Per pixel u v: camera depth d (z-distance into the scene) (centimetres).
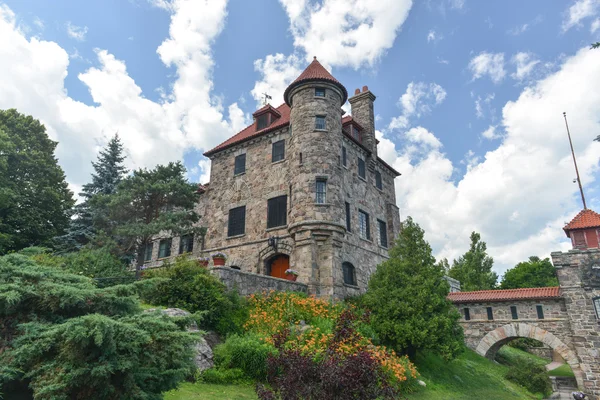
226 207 2734
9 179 2555
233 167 2806
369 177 2866
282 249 2288
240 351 1183
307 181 2231
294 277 2045
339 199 2250
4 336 687
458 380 1920
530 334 2552
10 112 2802
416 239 2016
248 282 1695
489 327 2686
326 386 595
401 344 1708
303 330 1442
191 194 2331
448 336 1734
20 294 679
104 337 593
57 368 603
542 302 2573
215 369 1146
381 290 1830
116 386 629
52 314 716
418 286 1791
